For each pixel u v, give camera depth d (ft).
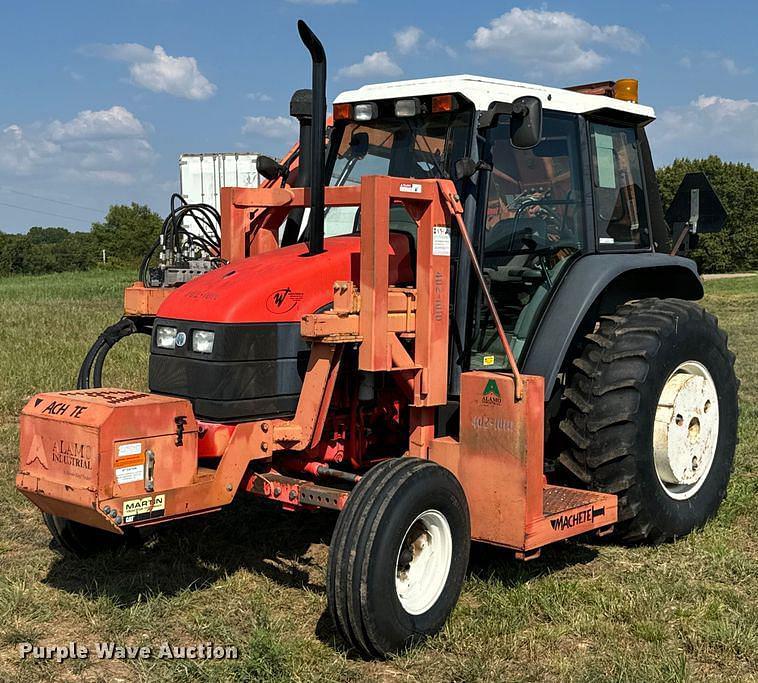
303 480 14.26
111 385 29.63
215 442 13.23
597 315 17.62
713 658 12.30
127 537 16.33
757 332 54.19
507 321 15.75
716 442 17.81
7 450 22.48
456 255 14.70
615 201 17.74
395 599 12.04
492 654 12.30
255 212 16.49
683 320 16.69
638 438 15.75
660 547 16.72
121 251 315.58
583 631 13.05
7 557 15.92
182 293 14.25
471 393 13.79
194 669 11.77
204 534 17.21
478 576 15.16
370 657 12.18
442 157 15.21
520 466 13.32
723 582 14.92
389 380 15.28
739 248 193.88
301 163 16.16
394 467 12.53
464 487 13.93
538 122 13.53
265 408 13.74
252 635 12.67
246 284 13.82
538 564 15.78
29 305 63.52
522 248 15.84
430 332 13.87
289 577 15.14
